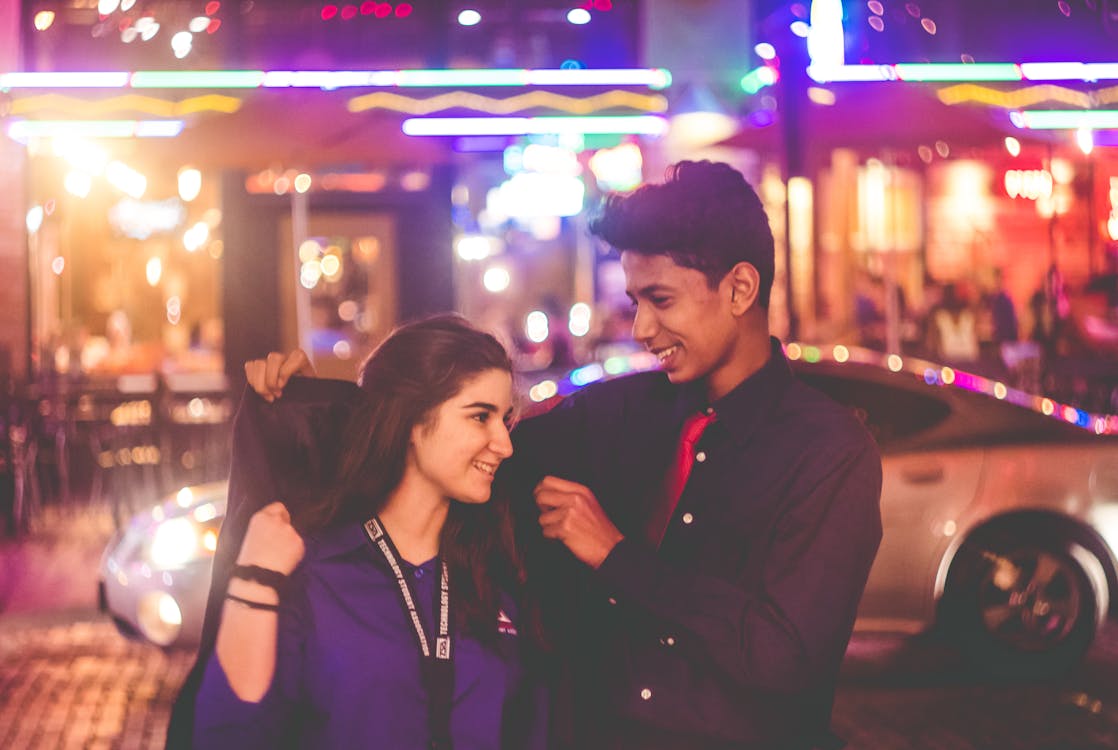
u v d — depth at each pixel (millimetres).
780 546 2482
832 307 16625
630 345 16656
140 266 18266
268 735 2264
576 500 2441
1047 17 13008
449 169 15445
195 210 17609
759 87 13828
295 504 2449
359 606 2373
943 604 6777
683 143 12500
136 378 14578
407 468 2445
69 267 17062
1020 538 6766
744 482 2543
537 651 2525
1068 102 11828
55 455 12586
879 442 6887
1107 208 16078
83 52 13812
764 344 2600
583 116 11805
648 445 2721
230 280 15180
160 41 13375
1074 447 6859
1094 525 6770
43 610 8344
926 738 5750
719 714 2514
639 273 2551
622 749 2584
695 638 2416
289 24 15203
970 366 14773
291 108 11711
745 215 2512
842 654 2551
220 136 11531
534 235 21516
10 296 14453
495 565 2520
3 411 12055
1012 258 16812
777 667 2404
